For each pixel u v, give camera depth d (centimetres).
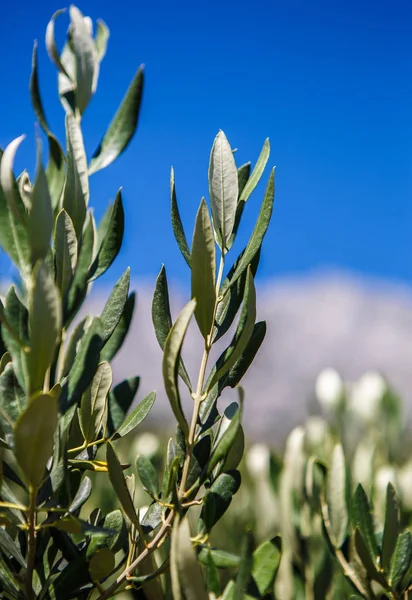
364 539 57
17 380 48
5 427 48
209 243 50
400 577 56
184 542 45
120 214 54
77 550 52
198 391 50
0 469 47
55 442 48
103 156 58
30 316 43
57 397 47
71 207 51
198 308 50
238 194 55
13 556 50
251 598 48
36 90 56
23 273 49
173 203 53
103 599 49
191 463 51
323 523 61
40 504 48
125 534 53
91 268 53
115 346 58
